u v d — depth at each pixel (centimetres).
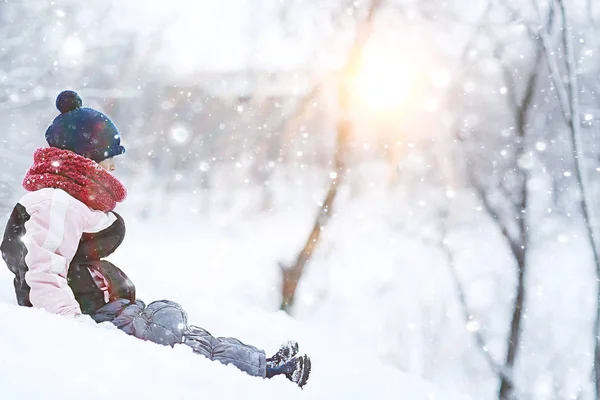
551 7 766
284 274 969
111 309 300
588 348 1171
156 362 208
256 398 214
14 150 1279
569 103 721
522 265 1034
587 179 740
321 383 400
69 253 290
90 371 181
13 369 165
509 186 1072
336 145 1017
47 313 229
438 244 1402
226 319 483
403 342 1266
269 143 1589
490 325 1245
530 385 1101
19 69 1308
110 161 337
